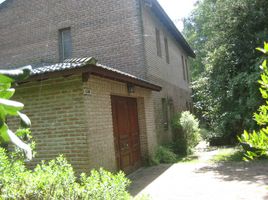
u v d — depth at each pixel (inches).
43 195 153.3
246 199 235.8
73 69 261.6
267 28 448.5
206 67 517.0
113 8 480.1
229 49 481.4
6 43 563.2
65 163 185.8
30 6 547.2
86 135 275.4
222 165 386.6
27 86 303.6
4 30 567.5
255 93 405.7
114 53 473.4
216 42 502.9
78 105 279.9
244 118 436.5
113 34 476.7
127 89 365.4
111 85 327.9
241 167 363.9
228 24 480.7
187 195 258.8
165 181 317.4
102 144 297.3
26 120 63.2
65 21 514.0
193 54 906.1
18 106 52.3
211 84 494.9
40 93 297.3
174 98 654.5
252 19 462.3
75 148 279.3
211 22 517.0
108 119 314.7
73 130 281.1
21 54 547.5
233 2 470.6
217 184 288.7
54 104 290.2
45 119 293.6
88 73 271.6
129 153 382.6
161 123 524.1
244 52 470.3
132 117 406.3
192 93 903.7
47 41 527.8
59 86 288.5
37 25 538.9
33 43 539.2
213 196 250.5
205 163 411.2
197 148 592.7
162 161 442.6
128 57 464.4
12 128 309.9
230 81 453.1
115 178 172.9
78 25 502.3
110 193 161.5
